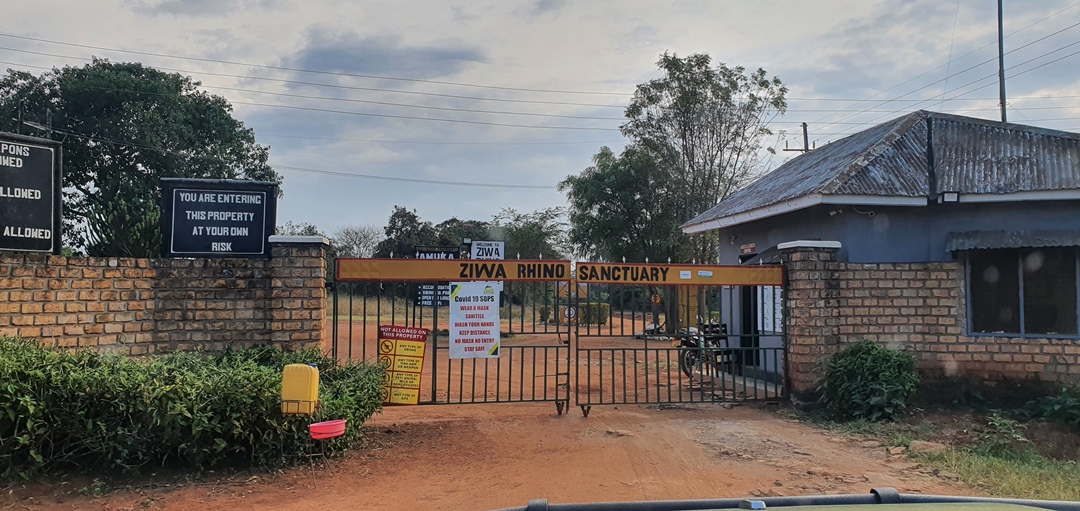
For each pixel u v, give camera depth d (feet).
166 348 26.20
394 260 28.35
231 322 26.89
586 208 89.40
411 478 20.45
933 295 31.65
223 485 18.86
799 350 31.24
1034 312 31.63
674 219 86.22
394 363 28.35
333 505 17.70
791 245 31.81
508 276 29.04
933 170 34.99
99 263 24.86
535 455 23.27
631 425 27.84
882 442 25.23
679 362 32.96
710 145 88.28
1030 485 20.18
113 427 18.76
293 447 20.71
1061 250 31.55
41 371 18.62
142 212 32.07
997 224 33.17
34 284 23.34
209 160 88.84
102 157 83.87
